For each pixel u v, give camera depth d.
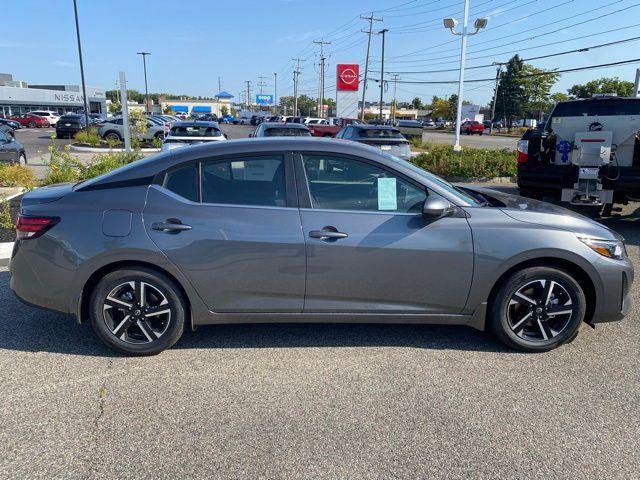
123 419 3.09
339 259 3.69
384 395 3.37
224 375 3.62
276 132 14.45
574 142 7.38
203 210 3.69
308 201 3.74
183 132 14.42
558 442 2.90
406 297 3.80
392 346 4.09
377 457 2.76
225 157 3.77
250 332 4.34
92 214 3.69
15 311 4.74
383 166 3.78
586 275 3.85
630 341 4.20
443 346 4.09
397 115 105.81
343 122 37.84
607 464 2.72
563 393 3.41
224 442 2.88
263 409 3.20
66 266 3.67
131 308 3.77
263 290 3.75
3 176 11.05
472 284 3.78
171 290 3.74
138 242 3.63
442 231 3.72
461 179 13.98
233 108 135.88
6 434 2.93
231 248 3.66
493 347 4.07
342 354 3.94
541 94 86.50
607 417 3.14
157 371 3.67
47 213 3.72
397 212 3.77
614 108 7.77
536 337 3.96
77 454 2.77
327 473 2.63
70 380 3.54
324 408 3.21
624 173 7.26
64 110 74.56
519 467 2.69
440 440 2.91
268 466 2.68
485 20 21.34
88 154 21.30
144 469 2.65
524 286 3.84
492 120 78.94
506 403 3.28
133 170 3.81
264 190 3.76
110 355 3.91
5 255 6.09
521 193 8.59
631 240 7.41
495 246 3.72
